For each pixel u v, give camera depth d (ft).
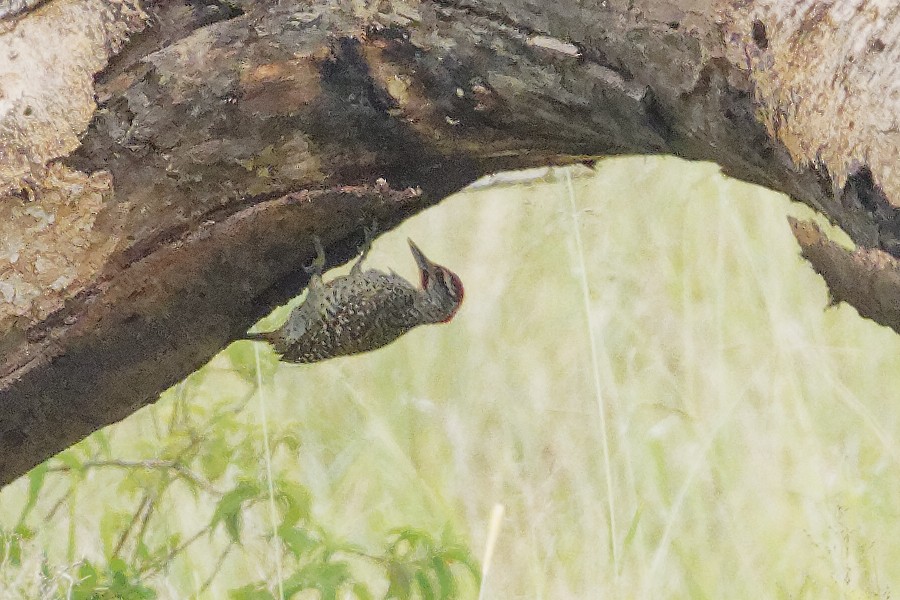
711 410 43.93
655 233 44.09
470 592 43.78
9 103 40.32
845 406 43.91
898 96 37.11
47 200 41.39
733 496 43.86
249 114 42.34
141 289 42.42
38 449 42.52
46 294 42.37
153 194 42.37
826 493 43.80
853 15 37.42
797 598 43.70
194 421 43.80
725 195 44.06
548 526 43.86
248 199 42.42
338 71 42.24
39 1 40.57
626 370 44.01
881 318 42.42
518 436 43.96
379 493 43.86
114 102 41.27
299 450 43.88
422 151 42.45
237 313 42.55
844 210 40.16
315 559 43.42
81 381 42.45
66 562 43.52
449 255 44.11
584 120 42.37
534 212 44.11
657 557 43.73
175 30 41.42
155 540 43.75
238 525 43.62
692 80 40.24
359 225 42.57
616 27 40.27
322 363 43.98
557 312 44.04
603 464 43.91
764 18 38.45
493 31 41.34
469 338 44.04
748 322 44.01
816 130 38.99
